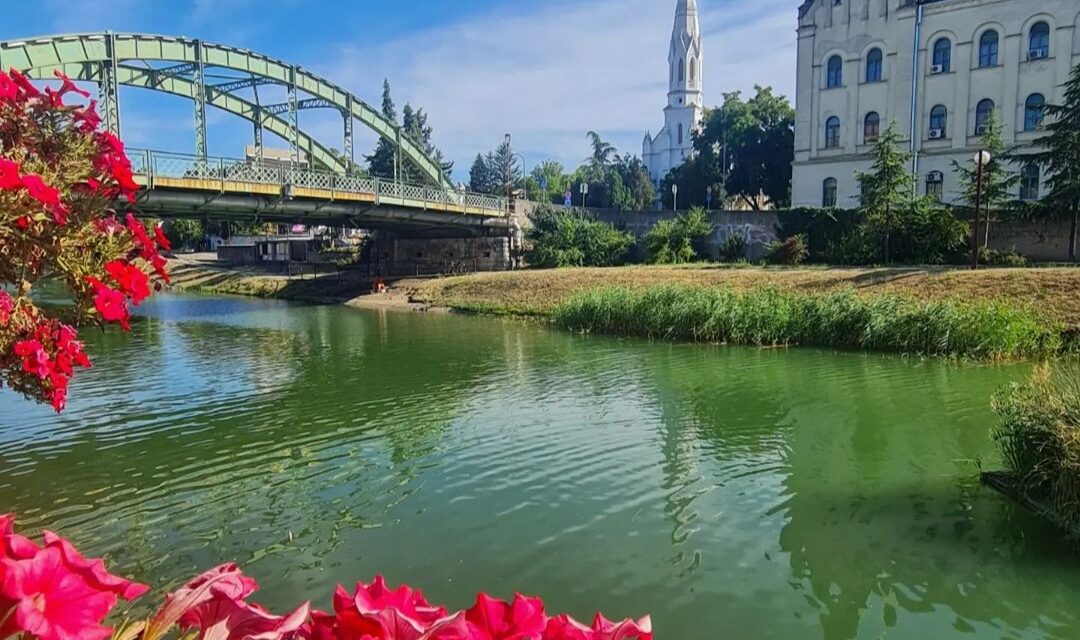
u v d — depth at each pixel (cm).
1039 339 1677
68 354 389
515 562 639
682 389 1354
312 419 1157
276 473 890
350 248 5725
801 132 4388
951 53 3869
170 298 4088
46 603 131
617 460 918
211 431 1085
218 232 7544
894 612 545
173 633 459
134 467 918
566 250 4028
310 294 4028
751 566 622
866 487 804
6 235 358
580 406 1226
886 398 1237
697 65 11338
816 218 3528
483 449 977
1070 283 1939
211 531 718
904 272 2422
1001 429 819
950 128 3884
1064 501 656
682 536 686
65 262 378
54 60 2591
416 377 1518
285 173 2909
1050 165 2992
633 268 3416
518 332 2297
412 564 638
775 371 1522
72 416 1180
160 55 3034
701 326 2028
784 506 755
